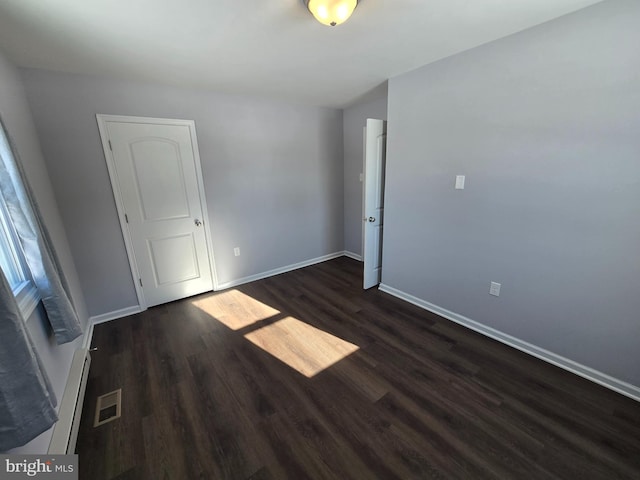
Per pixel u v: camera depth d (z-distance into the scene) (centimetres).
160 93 266
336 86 284
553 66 169
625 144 152
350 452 140
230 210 331
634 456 135
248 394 178
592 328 178
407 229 279
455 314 255
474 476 128
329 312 279
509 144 195
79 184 242
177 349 225
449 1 144
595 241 169
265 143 343
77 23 153
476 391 176
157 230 287
